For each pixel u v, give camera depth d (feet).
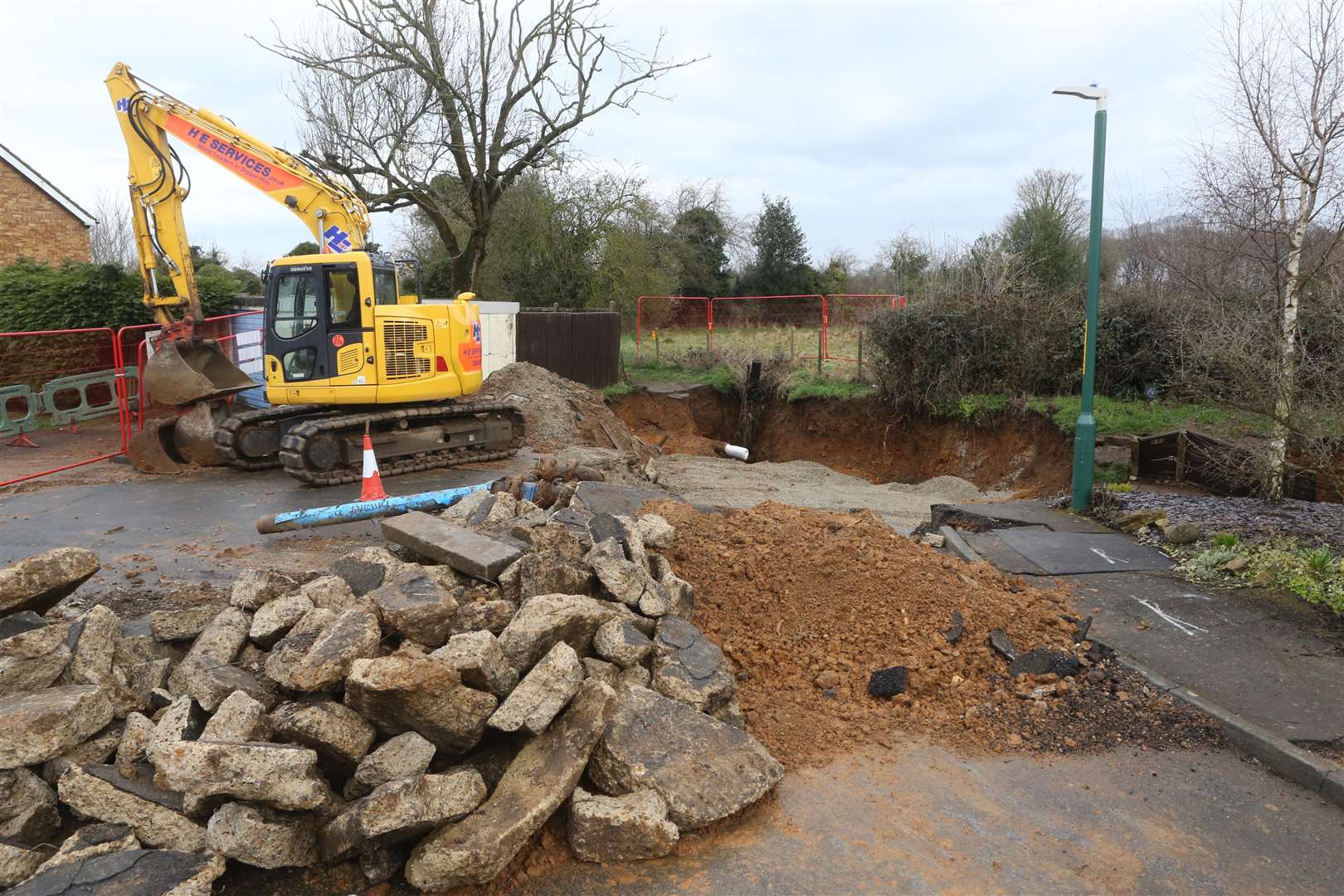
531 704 13.61
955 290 59.21
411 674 12.52
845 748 16.42
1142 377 49.96
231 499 34.53
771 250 112.06
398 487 37.04
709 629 19.43
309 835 12.31
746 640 19.24
